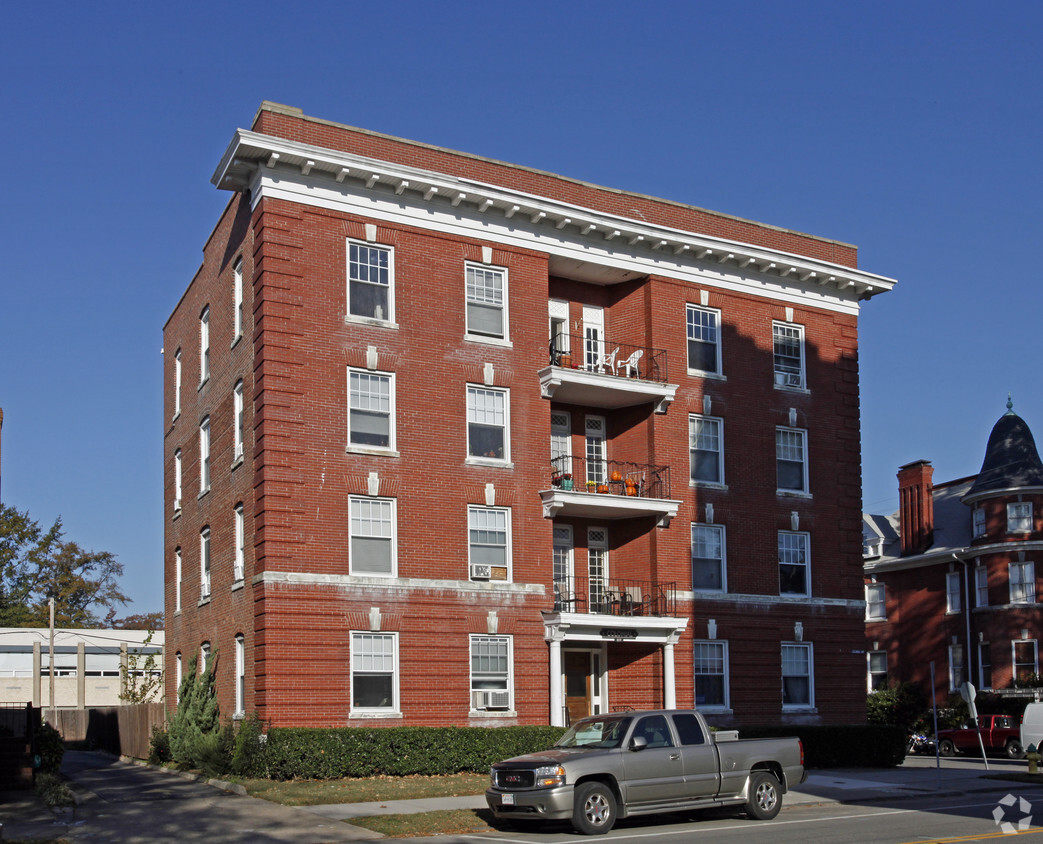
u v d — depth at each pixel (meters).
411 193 33.56
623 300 38.72
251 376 32.12
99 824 22.25
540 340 35.28
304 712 29.62
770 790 22.83
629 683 36.16
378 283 32.88
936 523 65.31
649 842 18.92
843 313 42.47
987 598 58.97
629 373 37.28
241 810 23.81
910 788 28.98
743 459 38.88
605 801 20.52
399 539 31.86
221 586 34.22
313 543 30.56
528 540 33.94
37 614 89.94
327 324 31.75
